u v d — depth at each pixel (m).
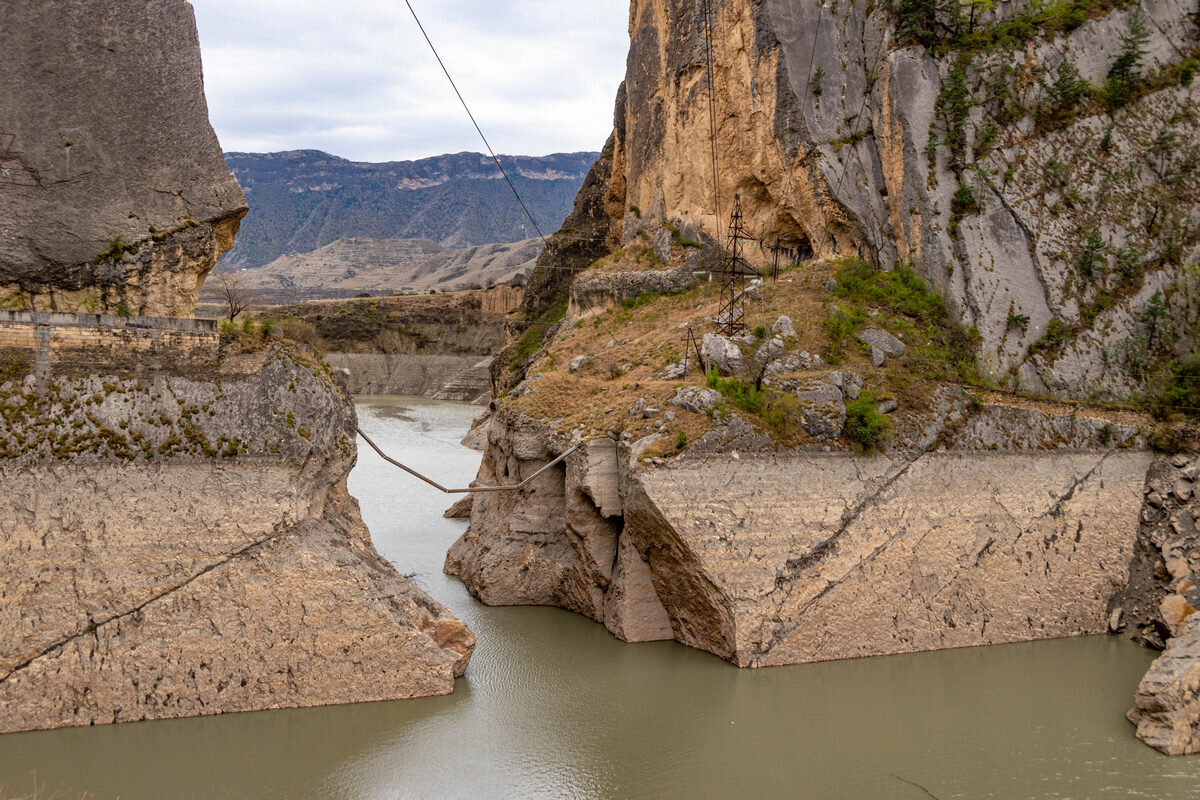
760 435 27.02
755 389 28.36
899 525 27.67
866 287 34.84
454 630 24.00
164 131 22.78
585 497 29.03
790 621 26.19
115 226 22.02
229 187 23.48
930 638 27.56
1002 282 34.62
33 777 18.58
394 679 22.62
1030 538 29.06
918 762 21.31
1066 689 25.25
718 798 19.66
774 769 20.83
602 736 22.02
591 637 28.06
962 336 33.47
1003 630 28.30
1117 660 27.20
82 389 20.66
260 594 21.36
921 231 35.53
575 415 30.42
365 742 20.89
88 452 20.41
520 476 32.53
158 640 20.55
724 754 21.39
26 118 21.39
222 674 21.00
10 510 19.77
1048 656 27.42
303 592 21.70
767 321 32.59
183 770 19.34
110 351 20.97
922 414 29.23
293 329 26.08
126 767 19.25
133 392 21.02
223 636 21.03
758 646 25.88
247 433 21.70
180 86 23.08
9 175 21.19
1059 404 31.55
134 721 20.30
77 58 21.95
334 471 23.17
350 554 22.56
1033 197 35.91
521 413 32.38
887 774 20.80
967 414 29.70
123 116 22.33
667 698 23.98
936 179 35.88
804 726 22.86
